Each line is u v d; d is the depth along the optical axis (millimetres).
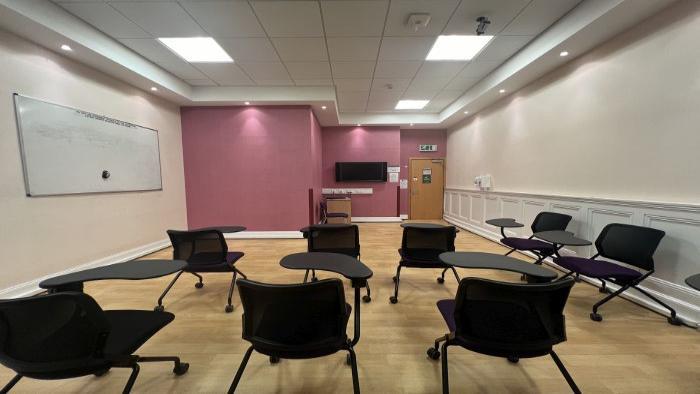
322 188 7473
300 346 1240
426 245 2578
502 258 1863
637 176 2531
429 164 7816
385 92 5176
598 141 2912
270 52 3492
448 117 6285
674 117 2238
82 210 3236
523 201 4148
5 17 2314
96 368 1201
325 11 2633
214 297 2705
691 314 2105
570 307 2439
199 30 2971
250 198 5273
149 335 1410
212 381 1597
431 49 3436
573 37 2709
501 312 1227
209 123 5156
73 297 1063
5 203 2537
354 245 2668
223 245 2449
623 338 1974
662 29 2295
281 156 5230
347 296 2748
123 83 3805
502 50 3494
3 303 1025
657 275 2352
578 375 1615
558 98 3453
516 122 4348
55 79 2945
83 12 2645
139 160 4090
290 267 1642
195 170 5203
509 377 1613
